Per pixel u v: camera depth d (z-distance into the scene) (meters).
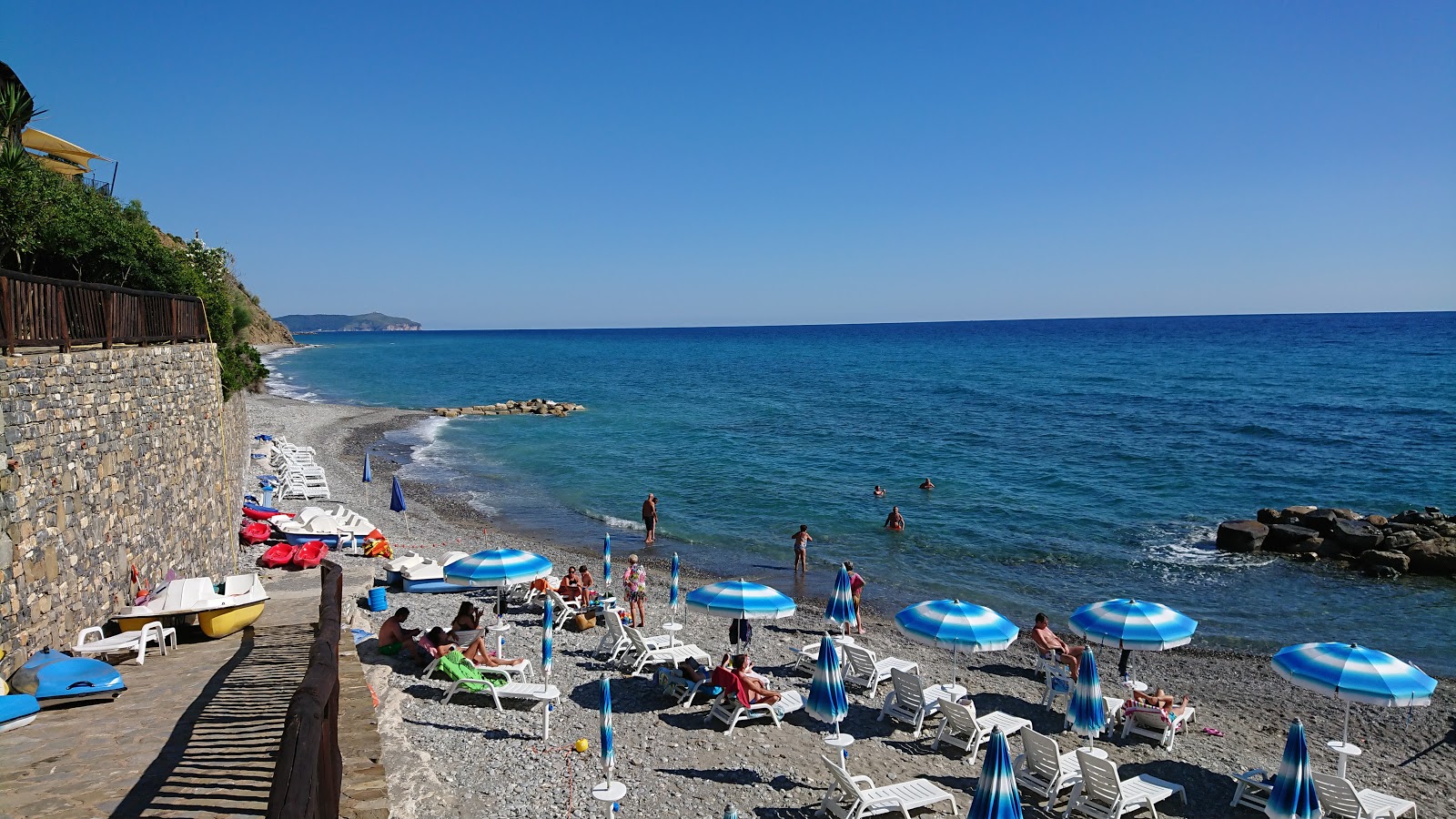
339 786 6.30
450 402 74.62
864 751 11.80
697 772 10.87
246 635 11.82
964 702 13.11
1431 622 19.23
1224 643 17.91
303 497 29.89
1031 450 43.62
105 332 11.15
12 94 20.38
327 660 5.81
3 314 8.45
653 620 18.34
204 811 5.90
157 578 12.49
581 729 11.98
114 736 7.44
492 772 10.52
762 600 13.84
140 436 12.07
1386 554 23.03
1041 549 25.53
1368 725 13.73
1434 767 12.31
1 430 8.12
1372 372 84.56
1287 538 25.14
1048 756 10.52
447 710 12.30
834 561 24.39
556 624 16.92
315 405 67.88
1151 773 11.58
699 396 77.94
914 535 27.22
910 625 12.97
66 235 18.12
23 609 8.48
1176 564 23.89
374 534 22.36
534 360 146.75
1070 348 145.88
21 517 8.47
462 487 35.56
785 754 11.51
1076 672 14.22
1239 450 42.69
